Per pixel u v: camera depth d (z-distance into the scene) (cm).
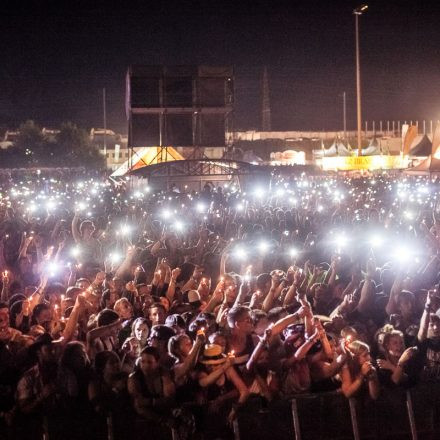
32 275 1226
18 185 4125
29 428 693
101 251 1402
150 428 698
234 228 1784
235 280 1055
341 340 759
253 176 4191
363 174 4797
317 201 2378
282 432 722
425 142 6588
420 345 818
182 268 1216
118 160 9894
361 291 988
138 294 1002
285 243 1500
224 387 725
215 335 727
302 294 991
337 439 730
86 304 864
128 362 767
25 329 880
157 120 4447
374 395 731
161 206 2353
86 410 697
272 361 745
